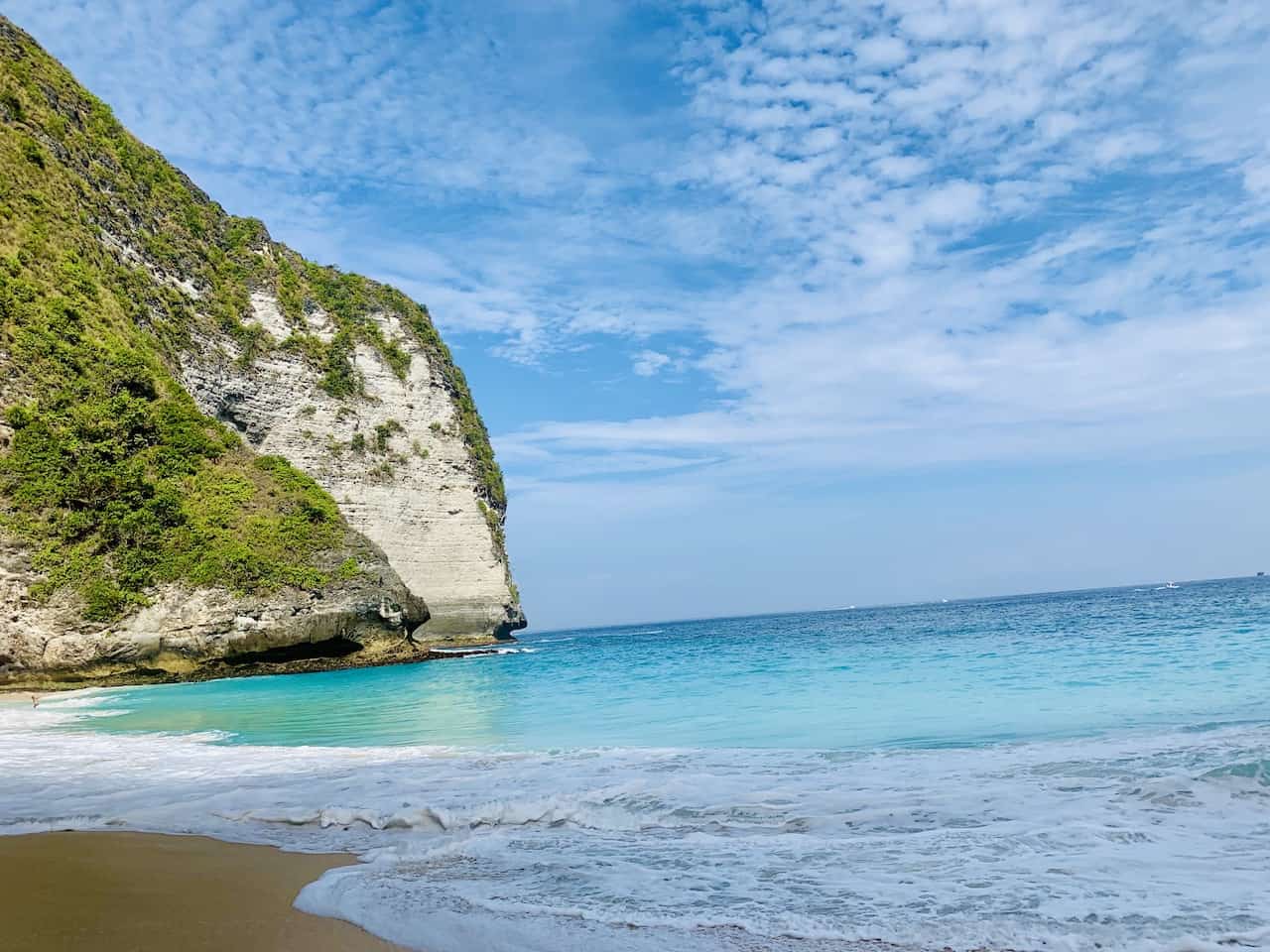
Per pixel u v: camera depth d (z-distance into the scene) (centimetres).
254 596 3581
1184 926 462
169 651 3331
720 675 2503
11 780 1124
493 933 495
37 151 4075
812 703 1645
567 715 1703
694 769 982
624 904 538
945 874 568
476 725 1617
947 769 898
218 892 595
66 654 3122
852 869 590
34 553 3167
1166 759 859
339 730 1638
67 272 3838
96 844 756
